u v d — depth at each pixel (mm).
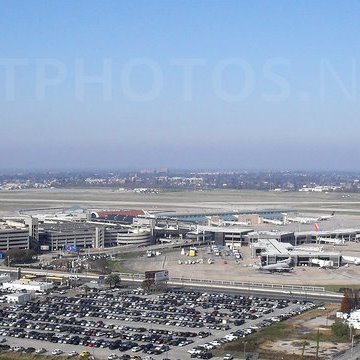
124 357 131375
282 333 149500
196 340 145500
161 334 149750
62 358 130500
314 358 129250
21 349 136625
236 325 159125
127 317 167625
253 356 131750
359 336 146875
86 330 153250
